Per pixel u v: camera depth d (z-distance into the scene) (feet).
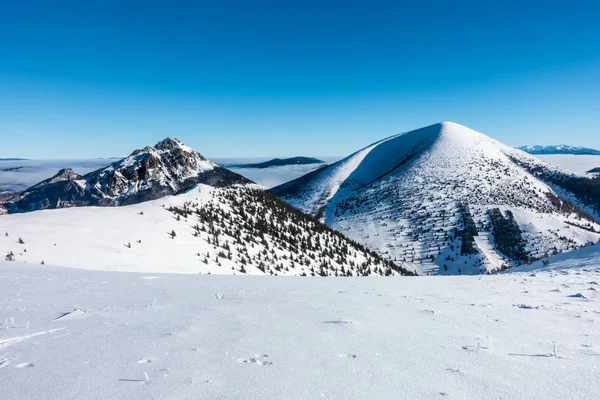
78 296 28.14
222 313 22.11
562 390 10.32
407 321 20.07
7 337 16.57
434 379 11.30
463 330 17.94
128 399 9.95
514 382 10.99
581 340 15.83
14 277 36.58
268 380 11.24
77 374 11.90
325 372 11.95
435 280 44.98
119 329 18.02
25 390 10.66
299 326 18.75
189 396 10.09
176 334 17.06
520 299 27.40
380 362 13.00
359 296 29.63
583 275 40.91
